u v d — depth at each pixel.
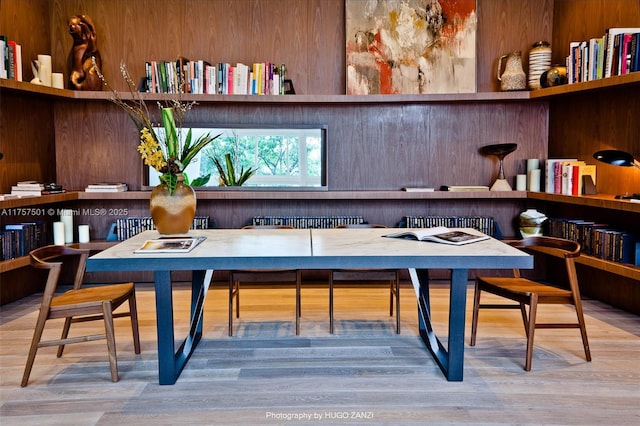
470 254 2.38
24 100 4.10
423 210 4.77
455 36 4.50
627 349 2.93
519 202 4.75
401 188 4.70
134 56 4.50
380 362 2.77
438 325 3.39
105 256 2.35
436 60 4.51
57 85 4.16
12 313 3.69
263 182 4.61
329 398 2.34
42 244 4.21
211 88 4.29
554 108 4.53
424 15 4.49
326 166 4.59
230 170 4.58
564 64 4.35
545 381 2.50
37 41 4.26
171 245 2.54
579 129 4.16
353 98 4.26
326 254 2.39
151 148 2.82
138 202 4.70
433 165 4.69
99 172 4.59
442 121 4.66
